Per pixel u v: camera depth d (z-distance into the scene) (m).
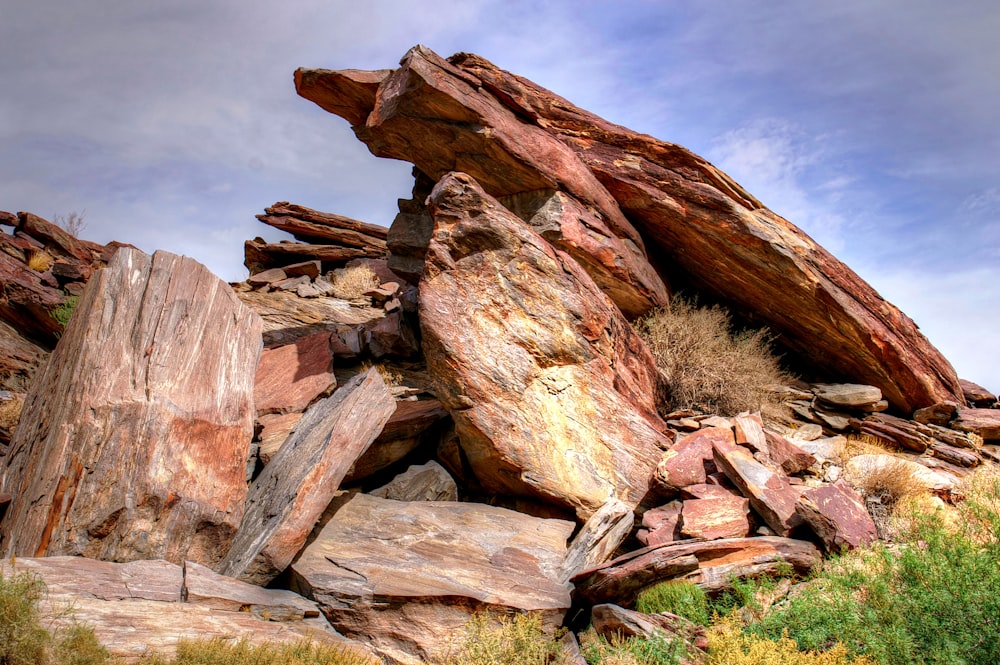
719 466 8.82
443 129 11.05
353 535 7.52
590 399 9.39
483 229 9.28
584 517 8.56
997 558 6.48
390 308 17.19
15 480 7.13
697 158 12.28
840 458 10.24
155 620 5.23
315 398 10.44
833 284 12.22
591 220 11.69
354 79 11.30
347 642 5.99
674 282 13.91
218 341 8.34
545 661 6.12
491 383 8.77
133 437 6.88
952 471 10.20
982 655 5.43
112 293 7.75
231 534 7.27
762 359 12.44
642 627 6.40
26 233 16.66
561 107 12.61
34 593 4.71
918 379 12.55
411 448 9.38
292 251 19.83
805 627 6.13
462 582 6.79
